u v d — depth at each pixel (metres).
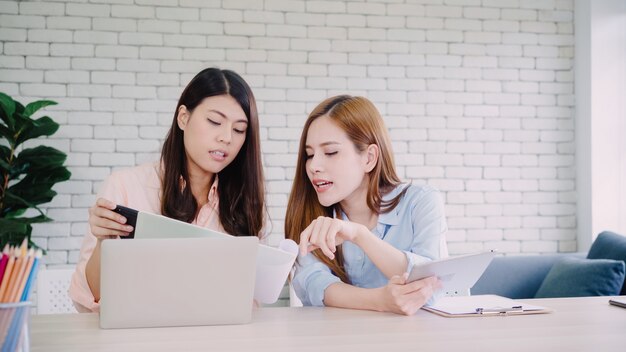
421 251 1.90
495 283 3.74
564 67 4.42
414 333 1.35
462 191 4.29
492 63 4.34
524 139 4.37
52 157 3.54
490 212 4.32
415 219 1.97
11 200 3.46
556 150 4.41
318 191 1.91
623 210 4.28
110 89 3.93
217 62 4.03
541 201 4.38
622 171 4.29
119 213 1.57
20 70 3.85
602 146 4.27
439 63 4.27
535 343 1.25
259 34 4.07
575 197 4.42
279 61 4.09
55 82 3.88
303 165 1.97
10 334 1.04
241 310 1.43
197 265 1.39
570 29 4.43
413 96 4.24
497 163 4.33
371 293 1.65
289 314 1.58
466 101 4.30
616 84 4.29
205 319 1.42
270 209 4.07
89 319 1.50
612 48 4.29
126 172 2.19
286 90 4.11
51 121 3.55
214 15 4.02
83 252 1.99
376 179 1.96
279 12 4.10
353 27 4.18
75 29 3.90
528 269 3.78
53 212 3.86
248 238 1.41
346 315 1.57
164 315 1.39
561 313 1.61
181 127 2.12
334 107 1.91
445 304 1.73
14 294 1.05
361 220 2.03
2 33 3.84
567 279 3.36
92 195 3.90
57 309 2.73
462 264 1.54
